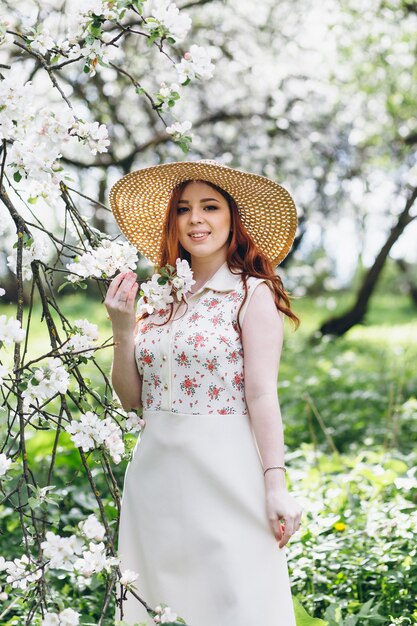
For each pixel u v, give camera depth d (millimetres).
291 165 9844
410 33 9656
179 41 2434
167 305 2639
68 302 18047
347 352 10672
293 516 2400
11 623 2959
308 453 4891
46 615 2139
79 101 8398
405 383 7699
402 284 23844
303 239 13250
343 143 10500
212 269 2689
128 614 2572
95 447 2336
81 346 2350
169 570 2502
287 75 9828
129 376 2615
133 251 2471
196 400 2514
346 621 2840
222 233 2646
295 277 15180
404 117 10641
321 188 11117
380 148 10836
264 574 2457
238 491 2455
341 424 6316
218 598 2438
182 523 2479
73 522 4062
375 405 6957
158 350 2562
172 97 2498
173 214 2689
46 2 5754
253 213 2719
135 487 2570
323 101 10164
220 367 2510
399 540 3387
